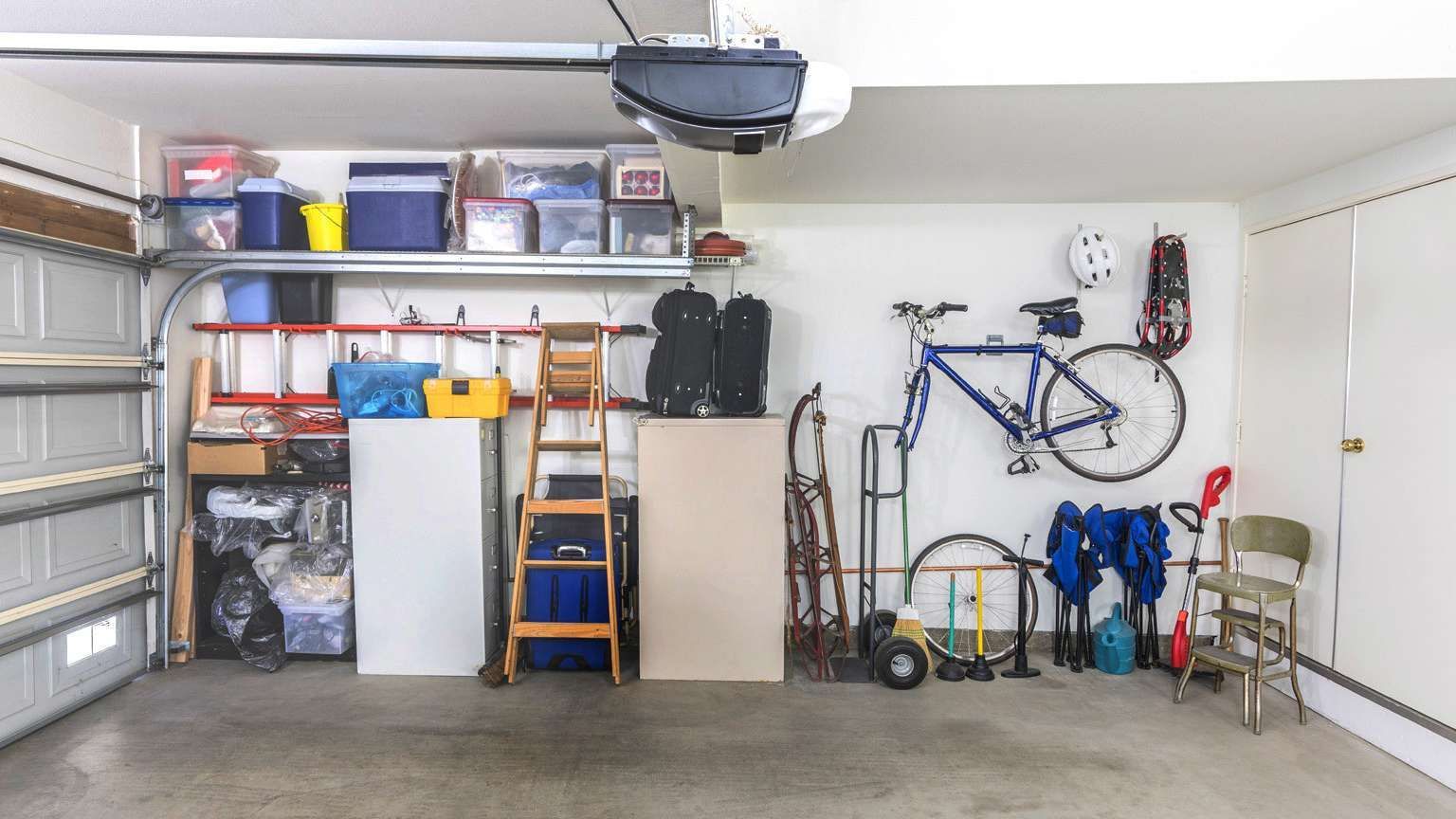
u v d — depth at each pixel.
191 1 2.20
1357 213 3.04
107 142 3.15
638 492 3.41
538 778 2.56
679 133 1.84
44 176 2.84
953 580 3.54
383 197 3.40
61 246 2.89
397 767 2.62
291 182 3.70
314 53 1.98
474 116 3.14
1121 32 2.25
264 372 3.74
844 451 3.84
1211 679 3.48
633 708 3.09
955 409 3.83
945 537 3.81
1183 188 3.50
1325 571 3.16
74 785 2.48
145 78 2.73
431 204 3.40
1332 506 3.14
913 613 3.42
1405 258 2.81
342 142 3.54
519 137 3.45
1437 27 2.21
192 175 3.43
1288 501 3.39
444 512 3.37
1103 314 3.82
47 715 2.87
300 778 2.54
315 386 3.74
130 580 3.26
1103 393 3.81
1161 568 3.58
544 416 3.45
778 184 3.42
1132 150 2.93
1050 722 3.03
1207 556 3.85
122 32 2.39
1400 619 2.79
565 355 3.56
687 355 3.37
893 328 3.82
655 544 3.35
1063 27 2.26
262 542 3.53
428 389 3.39
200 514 3.51
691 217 3.36
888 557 3.87
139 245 3.32
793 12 2.28
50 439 2.91
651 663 3.38
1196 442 3.82
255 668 3.44
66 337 2.96
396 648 3.40
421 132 3.38
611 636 3.29
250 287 3.58
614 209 3.41
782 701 3.19
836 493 3.85
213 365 3.67
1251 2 2.23
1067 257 3.79
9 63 2.58
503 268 3.39
